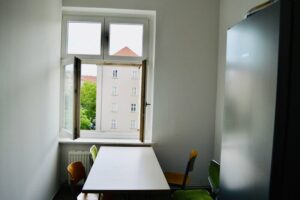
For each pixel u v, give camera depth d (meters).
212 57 4.01
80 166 2.79
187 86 4.00
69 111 4.03
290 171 1.02
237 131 1.34
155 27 3.95
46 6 3.15
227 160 1.47
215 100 4.04
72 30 4.14
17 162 2.38
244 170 1.25
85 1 3.88
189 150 4.03
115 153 3.38
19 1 2.33
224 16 3.79
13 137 2.27
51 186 3.53
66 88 4.11
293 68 0.99
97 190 2.18
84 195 2.77
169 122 4.01
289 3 0.98
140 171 2.68
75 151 3.92
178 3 3.95
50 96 3.41
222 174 1.54
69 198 3.66
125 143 3.94
